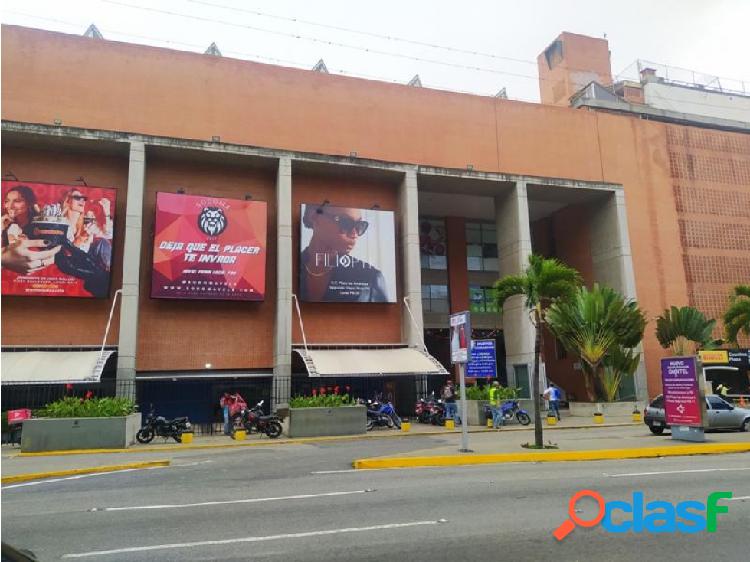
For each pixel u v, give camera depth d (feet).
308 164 98.58
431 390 124.16
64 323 84.38
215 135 94.73
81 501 31.50
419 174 105.60
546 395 93.56
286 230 93.81
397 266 105.29
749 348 117.80
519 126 116.67
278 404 84.99
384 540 22.44
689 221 127.34
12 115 84.79
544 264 56.54
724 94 150.00
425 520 25.57
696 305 123.34
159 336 88.74
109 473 43.39
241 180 98.12
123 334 82.12
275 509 28.30
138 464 47.09
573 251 133.08
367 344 99.71
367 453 52.70
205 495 32.63
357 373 83.87
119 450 59.26
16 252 81.20
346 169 101.24
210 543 22.29
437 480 36.52
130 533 24.00
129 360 81.61
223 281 89.61
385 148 105.40
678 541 22.13
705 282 125.29
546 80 166.91
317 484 35.91
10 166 86.17
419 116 109.29
